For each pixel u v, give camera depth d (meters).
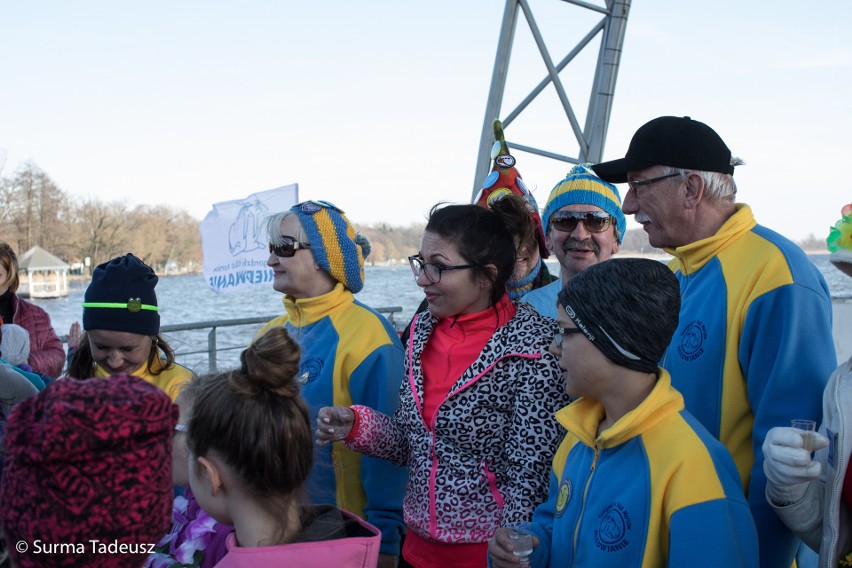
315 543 1.55
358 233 3.05
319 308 2.88
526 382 2.08
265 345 1.61
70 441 1.01
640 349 1.67
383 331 2.81
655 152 2.24
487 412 2.14
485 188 3.24
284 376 1.60
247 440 1.54
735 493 1.62
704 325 2.18
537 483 2.05
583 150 6.74
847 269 1.84
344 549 1.56
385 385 2.68
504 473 2.17
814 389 1.97
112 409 1.04
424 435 2.24
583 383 1.73
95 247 56.09
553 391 2.06
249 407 1.55
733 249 2.20
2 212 54.06
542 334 2.13
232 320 5.99
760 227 2.23
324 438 2.22
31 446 1.03
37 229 54.91
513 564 1.73
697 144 2.20
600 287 1.69
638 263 1.72
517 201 2.35
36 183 54.97
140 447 1.08
